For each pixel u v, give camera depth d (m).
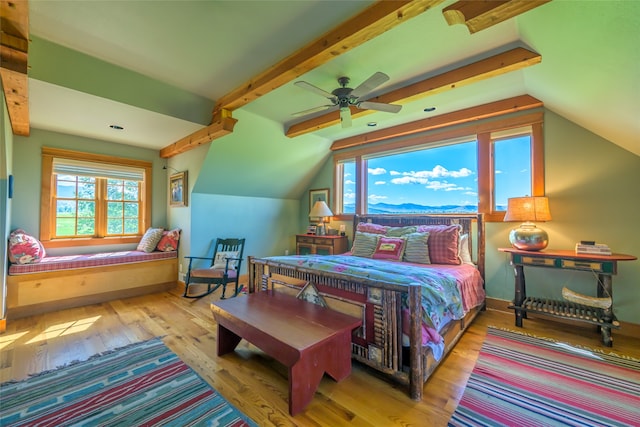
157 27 2.05
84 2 1.80
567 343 2.54
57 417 1.58
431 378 1.99
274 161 4.68
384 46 2.27
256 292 2.71
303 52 2.27
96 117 3.14
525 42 2.14
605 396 1.78
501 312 3.37
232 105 3.15
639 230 2.69
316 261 2.67
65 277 3.45
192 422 1.54
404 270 2.42
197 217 4.34
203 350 2.38
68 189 3.98
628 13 1.22
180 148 4.11
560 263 2.69
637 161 2.70
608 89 1.92
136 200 4.61
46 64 2.29
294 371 1.61
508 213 3.06
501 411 1.64
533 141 3.21
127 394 1.78
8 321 3.01
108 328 2.83
